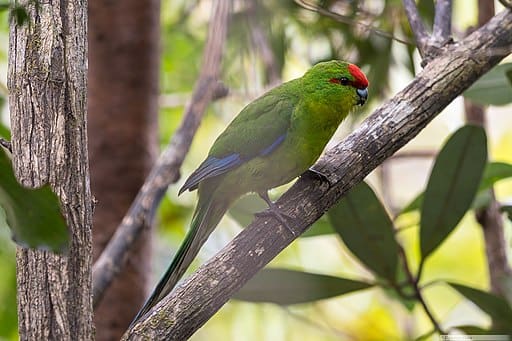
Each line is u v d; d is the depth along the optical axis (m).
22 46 6.48
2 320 13.70
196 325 6.97
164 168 10.84
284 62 13.55
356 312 15.62
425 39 9.05
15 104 6.46
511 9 8.81
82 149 6.44
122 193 12.62
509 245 11.27
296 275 9.36
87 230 6.36
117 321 12.12
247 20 13.02
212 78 11.66
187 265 9.67
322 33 13.53
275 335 15.66
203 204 9.91
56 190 6.28
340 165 8.23
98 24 12.83
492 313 9.49
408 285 9.61
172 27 15.31
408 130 8.34
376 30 10.07
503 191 16.41
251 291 9.34
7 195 4.80
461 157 9.34
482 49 8.62
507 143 17.42
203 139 17.03
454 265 16.48
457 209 9.44
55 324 6.12
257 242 7.53
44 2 6.49
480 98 9.98
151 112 12.88
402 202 15.70
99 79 12.79
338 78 10.06
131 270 12.19
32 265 6.19
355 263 16.17
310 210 8.04
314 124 9.98
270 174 9.95
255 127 9.84
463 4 16.73
